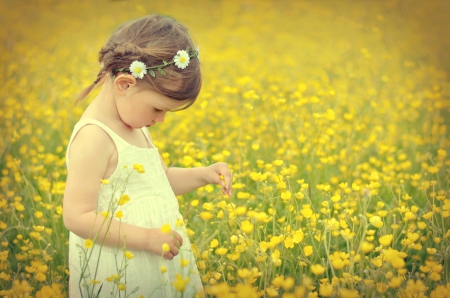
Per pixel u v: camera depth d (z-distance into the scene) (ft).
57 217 10.19
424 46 29.63
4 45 29.09
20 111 17.61
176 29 7.07
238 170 12.10
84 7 40.27
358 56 27.68
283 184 8.82
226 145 14.56
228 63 26.07
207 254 7.87
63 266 8.67
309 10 40.29
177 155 14.08
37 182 12.14
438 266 7.02
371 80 22.81
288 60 25.96
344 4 40.68
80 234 6.55
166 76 6.71
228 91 16.49
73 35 33.04
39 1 40.34
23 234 10.19
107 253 6.88
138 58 6.64
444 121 17.80
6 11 37.50
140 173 6.98
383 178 12.10
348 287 7.31
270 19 38.55
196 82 6.99
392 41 30.78
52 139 15.93
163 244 6.39
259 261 7.54
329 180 12.54
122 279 6.88
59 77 22.71
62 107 18.48
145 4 41.32
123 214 6.86
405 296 6.80
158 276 6.95
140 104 6.77
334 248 9.16
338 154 14.44
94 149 6.64
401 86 21.66
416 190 12.00
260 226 8.45
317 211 10.50
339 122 15.88
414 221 9.82
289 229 8.08
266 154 13.70
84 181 6.57
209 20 38.34
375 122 17.33
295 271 8.01
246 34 34.14
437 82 22.68
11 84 20.42
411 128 17.21
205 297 7.68
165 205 7.19
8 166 11.96
